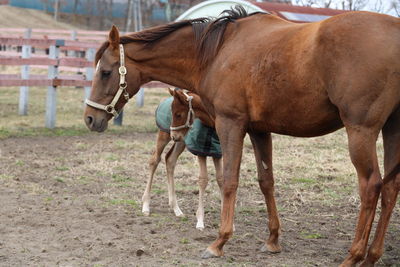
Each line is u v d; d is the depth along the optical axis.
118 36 5.30
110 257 5.03
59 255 5.05
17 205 6.79
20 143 10.76
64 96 18.52
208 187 8.05
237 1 15.69
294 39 4.55
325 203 7.23
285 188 7.99
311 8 16.67
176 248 5.34
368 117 4.19
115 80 5.38
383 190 4.52
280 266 4.84
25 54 12.93
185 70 5.36
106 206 6.88
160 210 6.90
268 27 4.89
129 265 4.82
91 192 7.61
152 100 17.98
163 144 6.79
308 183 8.29
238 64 4.82
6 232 5.71
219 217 6.62
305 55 4.39
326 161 9.74
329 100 4.39
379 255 4.51
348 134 4.31
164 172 8.93
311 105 4.46
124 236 5.68
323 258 5.11
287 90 4.53
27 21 50.31
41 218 6.26
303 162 9.66
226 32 5.09
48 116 12.28
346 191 7.85
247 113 4.87
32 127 12.37
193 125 6.11
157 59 5.40
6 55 17.64
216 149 6.09
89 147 10.65
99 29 49.84
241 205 7.16
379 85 4.14
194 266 4.79
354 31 4.23
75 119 13.70
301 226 6.25
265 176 5.24
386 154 4.56
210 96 5.07
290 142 11.56
